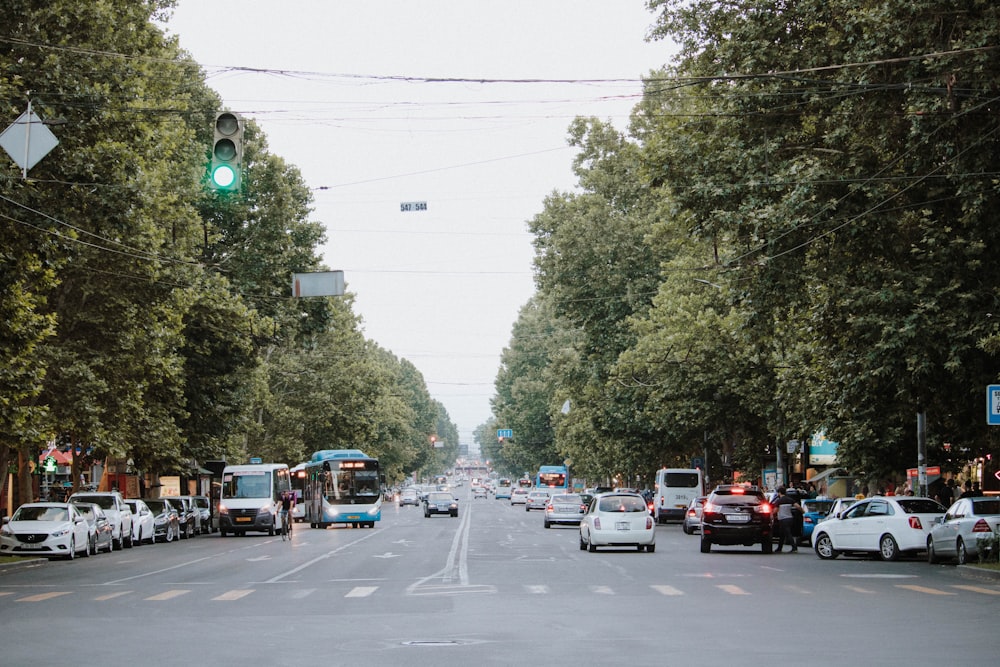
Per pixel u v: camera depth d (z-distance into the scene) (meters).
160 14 41.38
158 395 45.50
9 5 24.73
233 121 16.08
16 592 21.89
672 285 52.75
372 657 12.02
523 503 124.31
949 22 23.03
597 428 68.69
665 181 29.19
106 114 26.12
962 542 26.88
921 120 22.98
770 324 27.75
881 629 14.34
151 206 32.34
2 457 36.97
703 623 15.11
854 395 32.84
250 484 55.50
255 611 17.41
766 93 25.58
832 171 25.25
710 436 64.00
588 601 18.44
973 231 24.92
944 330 25.06
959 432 34.16
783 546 40.16
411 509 113.12
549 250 62.06
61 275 35.88
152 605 18.62
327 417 84.75
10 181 23.72
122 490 67.25
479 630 14.45
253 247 51.16
